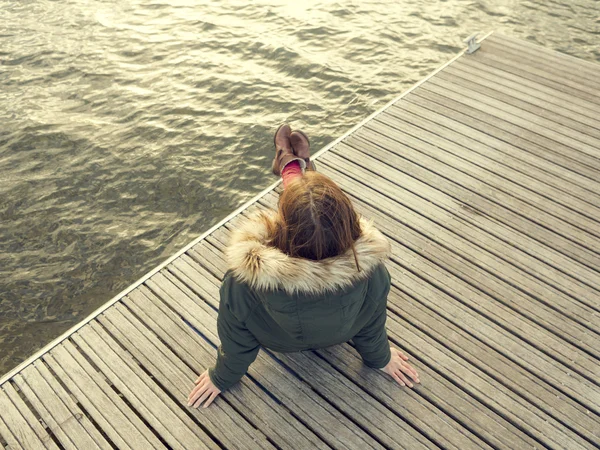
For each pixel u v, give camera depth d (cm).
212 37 778
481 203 357
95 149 577
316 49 748
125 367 268
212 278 309
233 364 222
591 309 293
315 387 258
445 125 426
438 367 266
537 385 259
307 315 182
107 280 457
